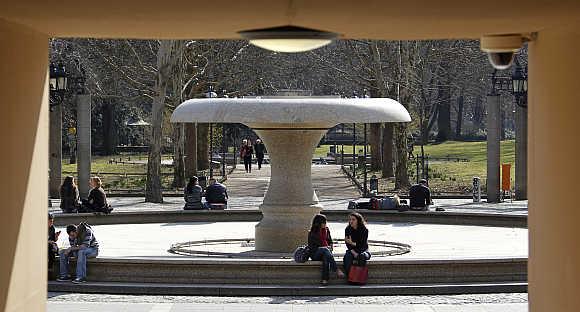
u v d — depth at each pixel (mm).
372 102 26312
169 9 11211
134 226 38062
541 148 13750
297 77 83875
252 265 25250
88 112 53469
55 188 55219
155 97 55281
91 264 25766
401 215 40188
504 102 111688
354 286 25047
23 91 12953
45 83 14102
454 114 148000
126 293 25031
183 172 65125
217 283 25250
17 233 12875
